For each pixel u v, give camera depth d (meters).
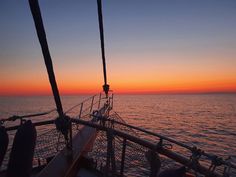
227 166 3.02
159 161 3.44
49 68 2.75
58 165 4.37
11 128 4.44
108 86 9.34
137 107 194.62
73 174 4.57
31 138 2.60
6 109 153.25
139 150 4.82
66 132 3.92
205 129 71.88
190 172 3.56
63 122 3.53
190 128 72.62
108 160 4.31
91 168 5.13
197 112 148.62
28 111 129.38
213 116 121.62
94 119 7.16
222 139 55.03
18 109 153.25
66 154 4.78
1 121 3.30
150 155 3.54
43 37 2.52
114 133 4.35
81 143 5.61
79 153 5.00
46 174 4.03
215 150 42.81
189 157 3.45
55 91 3.10
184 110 166.00
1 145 2.76
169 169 2.73
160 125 75.88
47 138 6.82
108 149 4.31
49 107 181.12
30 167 2.53
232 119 107.00
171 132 63.16
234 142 51.25
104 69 8.55
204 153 3.28
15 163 2.45
